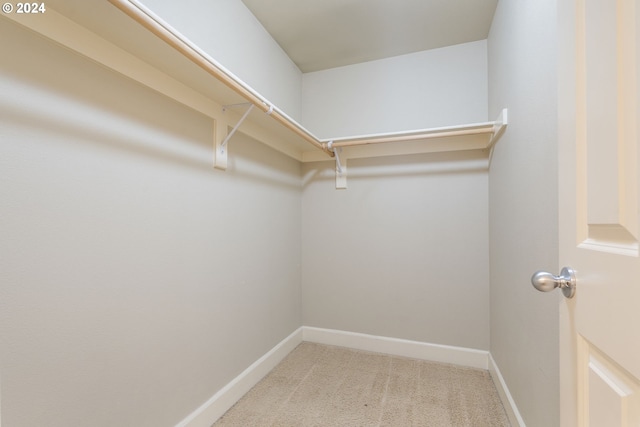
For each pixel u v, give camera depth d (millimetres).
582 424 587
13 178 772
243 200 1743
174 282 1260
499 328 1707
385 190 2293
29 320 800
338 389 1749
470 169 2090
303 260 2518
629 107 459
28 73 802
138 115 1109
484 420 1471
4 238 756
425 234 2188
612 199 496
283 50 2232
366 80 2389
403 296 2234
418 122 2238
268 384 1805
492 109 1897
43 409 826
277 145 2039
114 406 1010
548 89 1001
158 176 1193
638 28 436
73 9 819
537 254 1100
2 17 740
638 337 423
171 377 1236
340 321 2400
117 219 1032
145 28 876
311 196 2500
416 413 1524
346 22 1927
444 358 2107
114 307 1017
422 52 2244
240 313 1701
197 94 1363
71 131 899
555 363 946
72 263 899
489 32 1983
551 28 975
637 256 432
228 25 1623
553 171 962
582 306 586
